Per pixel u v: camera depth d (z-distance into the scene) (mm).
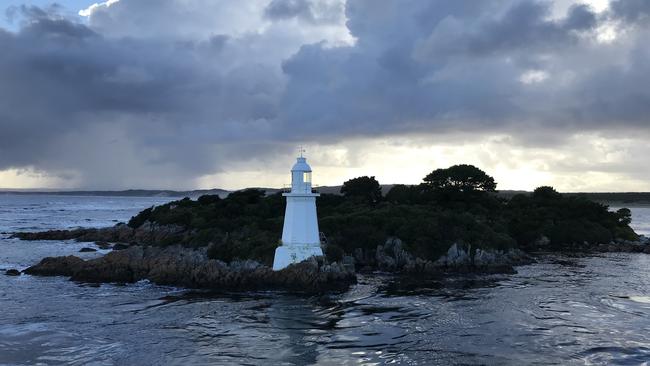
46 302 47000
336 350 34062
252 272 54625
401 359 32344
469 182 106188
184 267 57250
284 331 38312
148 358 32281
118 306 45719
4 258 76875
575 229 99375
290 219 55219
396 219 74375
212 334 37469
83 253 83375
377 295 51062
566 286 55812
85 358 32125
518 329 38594
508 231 95188
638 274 64500
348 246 69000
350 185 108375
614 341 35594
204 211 97625
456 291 53125
